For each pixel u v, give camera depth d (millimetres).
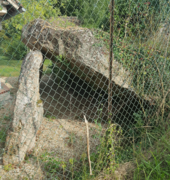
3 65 5512
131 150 2951
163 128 3219
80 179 2512
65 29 3996
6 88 6488
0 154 3178
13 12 3996
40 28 4098
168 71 3979
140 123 3438
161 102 3520
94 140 3719
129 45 3762
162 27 3906
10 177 2744
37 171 2875
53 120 4703
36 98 3436
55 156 3244
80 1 4234
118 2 3619
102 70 3865
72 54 3912
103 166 2537
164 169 2486
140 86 3816
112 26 2316
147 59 3814
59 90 6848
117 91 3955
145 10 3631
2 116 4539
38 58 3461
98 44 3877
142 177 2412
